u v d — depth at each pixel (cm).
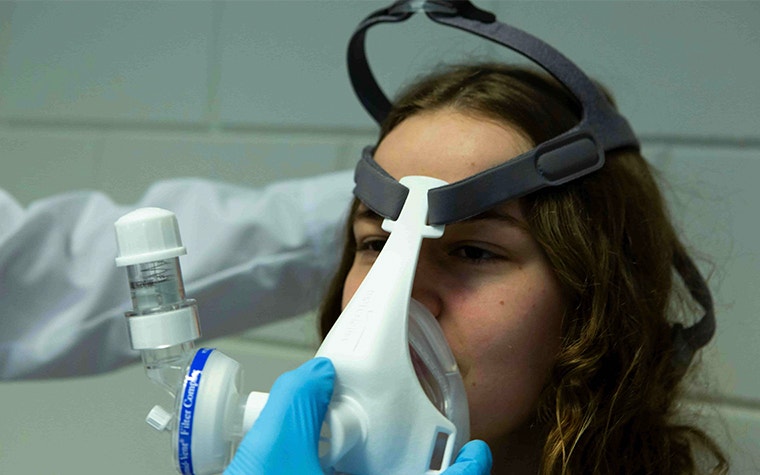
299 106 118
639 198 79
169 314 55
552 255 68
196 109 126
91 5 134
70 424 138
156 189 107
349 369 56
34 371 101
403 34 109
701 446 88
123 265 55
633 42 98
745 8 93
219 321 102
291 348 119
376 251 73
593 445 71
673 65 96
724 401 94
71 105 137
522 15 105
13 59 142
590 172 71
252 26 121
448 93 75
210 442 52
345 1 114
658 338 79
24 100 141
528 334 68
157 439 131
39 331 100
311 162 117
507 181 66
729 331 94
